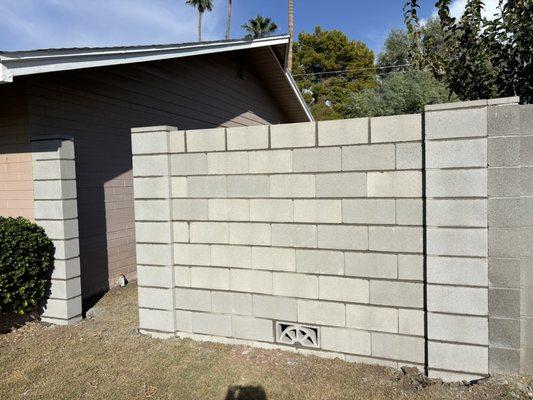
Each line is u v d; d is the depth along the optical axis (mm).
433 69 4859
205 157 3812
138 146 4027
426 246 3059
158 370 3420
